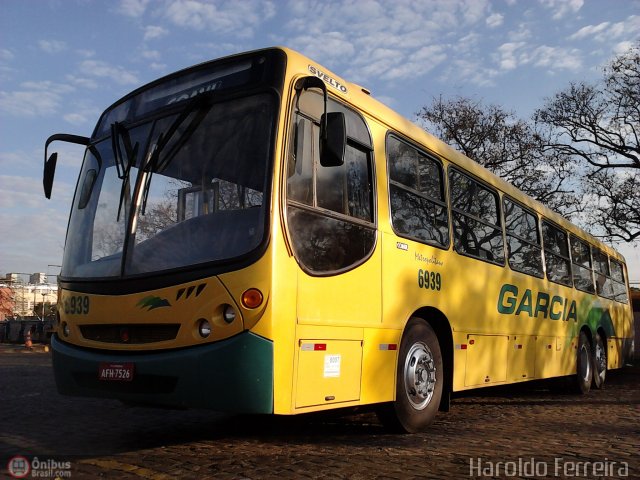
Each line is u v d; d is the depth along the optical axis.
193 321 4.54
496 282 8.31
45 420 7.22
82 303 5.20
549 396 11.31
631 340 17.06
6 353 28.20
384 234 5.92
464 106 27.36
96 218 5.55
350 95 5.85
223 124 5.11
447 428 6.98
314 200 5.07
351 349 5.26
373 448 5.61
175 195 5.09
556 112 25.91
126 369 4.71
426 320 6.92
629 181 24.53
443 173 7.31
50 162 6.22
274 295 4.45
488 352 7.95
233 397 4.36
